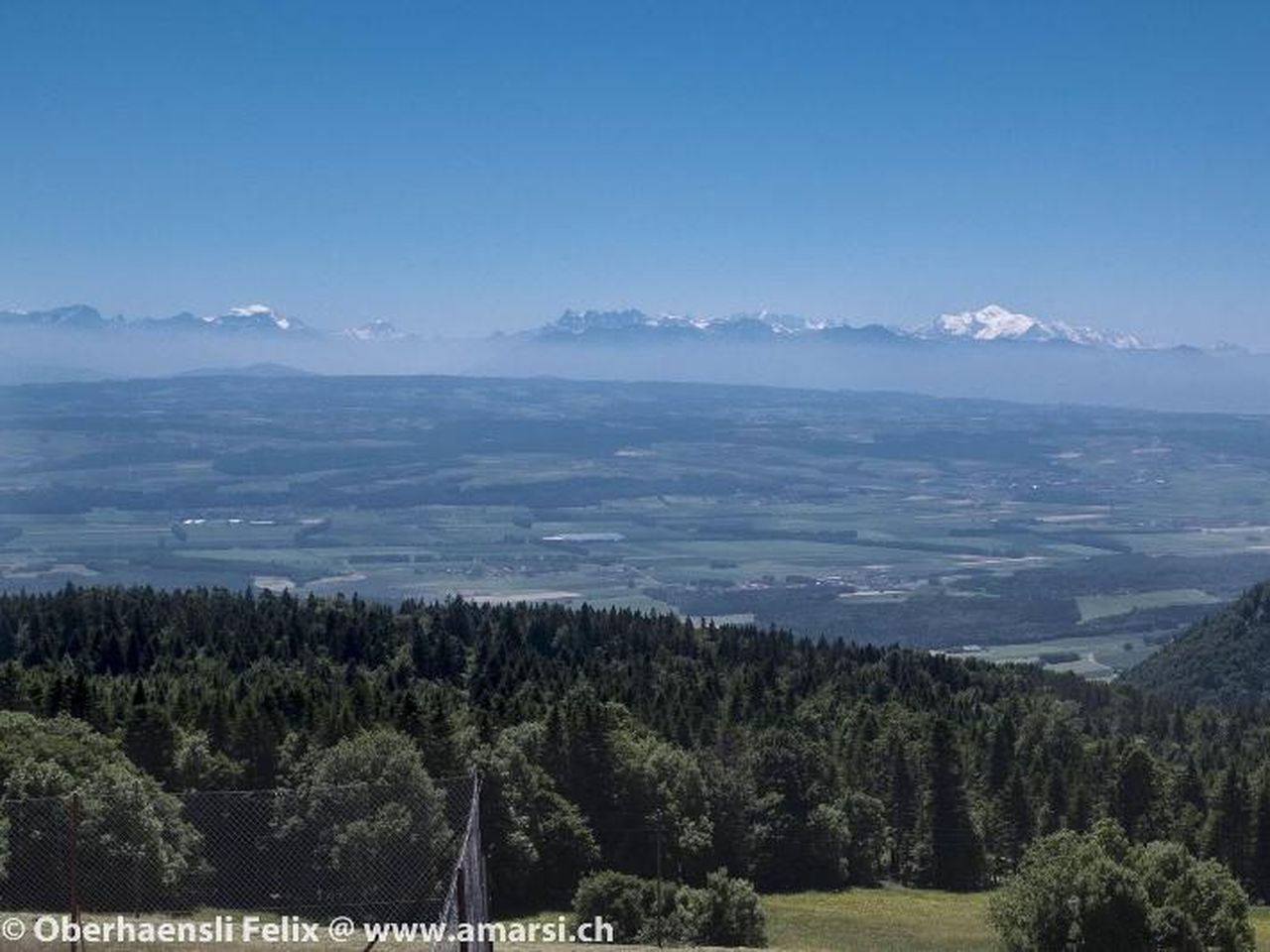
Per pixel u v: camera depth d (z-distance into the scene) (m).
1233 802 70.06
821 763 71.38
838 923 57.50
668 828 61.16
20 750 43.94
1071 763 79.12
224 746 59.53
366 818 41.59
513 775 54.34
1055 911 43.94
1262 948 53.94
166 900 34.53
